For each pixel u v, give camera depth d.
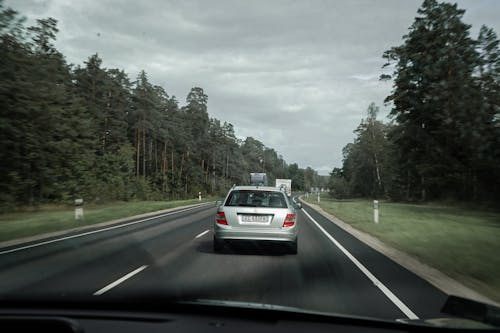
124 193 50.56
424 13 42.06
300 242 12.87
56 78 29.02
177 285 6.75
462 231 16.23
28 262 8.97
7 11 23.45
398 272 8.32
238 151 123.06
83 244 11.98
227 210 10.22
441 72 39.91
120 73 69.75
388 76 45.53
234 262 9.12
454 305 4.39
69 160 34.53
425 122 44.28
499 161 36.59
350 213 26.16
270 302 5.72
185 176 84.88
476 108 37.22
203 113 93.56
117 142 60.06
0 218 20.92
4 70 23.77
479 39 39.25
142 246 11.59
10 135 25.16
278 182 58.16
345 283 7.18
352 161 85.00
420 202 47.03
